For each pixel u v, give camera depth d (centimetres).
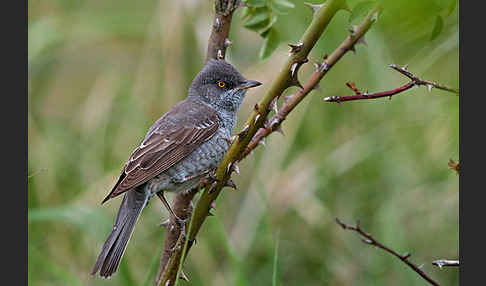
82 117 1336
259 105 640
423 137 1066
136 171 884
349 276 1059
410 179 1081
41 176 1211
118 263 823
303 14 1110
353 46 624
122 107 1302
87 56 1390
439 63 780
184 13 1223
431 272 1016
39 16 1377
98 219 983
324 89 1202
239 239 1067
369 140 1140
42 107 1345
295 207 1119
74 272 1095
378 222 1071
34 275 1011
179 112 978
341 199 1148
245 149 711
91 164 1252
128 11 1430
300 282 1069
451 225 1052
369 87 1130
